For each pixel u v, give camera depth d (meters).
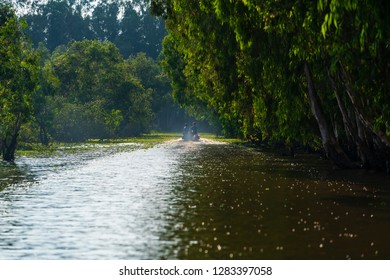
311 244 27.62
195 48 76.94
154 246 27.41
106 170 70.56
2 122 89.12
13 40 86.06
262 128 81.50
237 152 112.12
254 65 61.56
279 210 37.88
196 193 46.94
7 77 85.12
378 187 50.59
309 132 71.31
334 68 39.69
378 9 30.98
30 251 26.81
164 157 96.94
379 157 63.06
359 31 38.72
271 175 62.28
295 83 60.09
